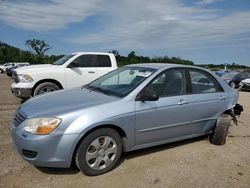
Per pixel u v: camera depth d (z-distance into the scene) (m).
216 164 4.24
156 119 4.18
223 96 5.15
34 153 3.41
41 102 3.94
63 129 3.41
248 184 3.66
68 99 4.01
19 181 3.49
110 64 9.23
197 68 4.98
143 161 4.22
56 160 3.44
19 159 4.09
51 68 8.28
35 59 65.31
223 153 4.70
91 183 3.51
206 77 5.05
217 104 5.02
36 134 3.37
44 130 3.37
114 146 3.82
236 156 4.60
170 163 4.19
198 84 4.88
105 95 4.17
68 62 8.56
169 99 4.33
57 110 3.55
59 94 4.40
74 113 3.50
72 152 3.47
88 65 8.84
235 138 5.57
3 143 4.69
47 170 3.79
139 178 3.68
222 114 5.23
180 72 4.69
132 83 4.30
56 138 3.39
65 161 3.47
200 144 5.09
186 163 4.22
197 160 4.36
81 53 8.84
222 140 5.02
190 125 4.69
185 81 4.69
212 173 3.92
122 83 4.54
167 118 4.31
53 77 8.22
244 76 19.47
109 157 3.81
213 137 5.07
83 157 3.56
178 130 4.55
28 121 3.46
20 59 67.38
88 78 8.77
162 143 4.45
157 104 4.17
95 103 3.76
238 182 3.69
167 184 3.56
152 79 4.26
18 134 3.47
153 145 4.33
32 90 7.99
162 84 4.38
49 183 3.47
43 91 8.12
